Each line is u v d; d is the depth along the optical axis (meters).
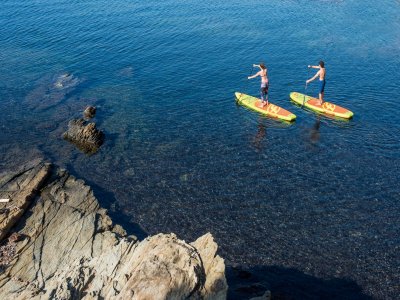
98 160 26.11
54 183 22.73
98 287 13.66
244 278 17.19
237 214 21.19
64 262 17.23
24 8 59.06
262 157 25.61
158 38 46.31
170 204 22.12
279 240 19.48
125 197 22.77
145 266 12.98
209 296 12.43
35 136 28.88
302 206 21.52
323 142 26.81
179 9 56.47
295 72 37.09
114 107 32.62
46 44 45.94
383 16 51.59
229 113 30.89
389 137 27.02
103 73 38.62
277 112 30.00
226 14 53.69
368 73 36.41
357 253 18.59
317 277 17.47
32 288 15.50
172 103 32.84
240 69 38.25
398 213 20.80
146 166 25.33
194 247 13.95
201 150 26.64
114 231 19.73
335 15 52.22
